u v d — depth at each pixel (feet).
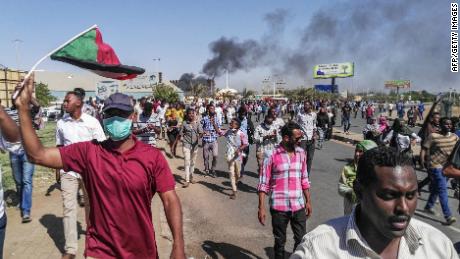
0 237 12.23
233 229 22.41
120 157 9.65
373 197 5.66
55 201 26.78
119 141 9.81
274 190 15.79
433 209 25.07
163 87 132.16
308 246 6.15
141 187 9.57
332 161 45.57
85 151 9.78
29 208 22.22
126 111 9.53
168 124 48.08
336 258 5.94
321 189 31.37
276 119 31.24
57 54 9.71
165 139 64.28
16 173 22.17
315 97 274.36
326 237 6.09
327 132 68.64
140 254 9.84
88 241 9.86
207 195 30.01
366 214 5.86
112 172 9.48
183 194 30.27
